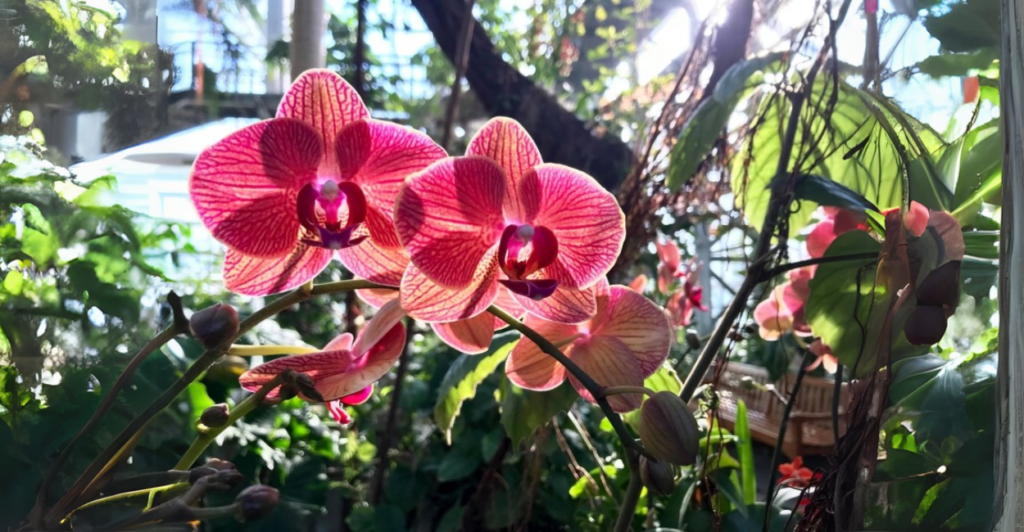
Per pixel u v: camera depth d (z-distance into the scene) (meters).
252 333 0.56
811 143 0.35
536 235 0.24
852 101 0.35
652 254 0.84
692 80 0.55
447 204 0.22
